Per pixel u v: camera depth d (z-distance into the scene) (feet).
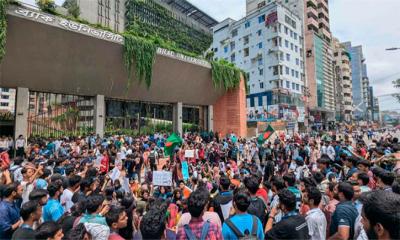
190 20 217.56
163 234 7.82
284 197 9.07
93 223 9.33
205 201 8.52
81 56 56.59
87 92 63.46
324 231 9.44
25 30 46.68
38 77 54.03
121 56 62.28
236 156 48.83
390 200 4.82
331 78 200.13
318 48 180.34
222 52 177.37
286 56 146.61
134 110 78.28
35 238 8.09
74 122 64.80
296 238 8.31
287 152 42.11
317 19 188.14
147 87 68.80
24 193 15.72
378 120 247.09
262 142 47.16
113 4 161.79
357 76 319.06
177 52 72.79
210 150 47.01
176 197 17.52
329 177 16.14
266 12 148.15
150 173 29.37
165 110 87.35
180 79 77.92
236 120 90.12
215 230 8.23
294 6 173.78
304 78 161.48
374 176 13.01
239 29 164.86
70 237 8.91
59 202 13.44
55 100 62.23
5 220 11.08
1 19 42.39
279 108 133.49
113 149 42.27
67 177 16.72
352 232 9.04
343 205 9.63
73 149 44.19
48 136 58.03
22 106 53.16
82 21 54.60
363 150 30.89
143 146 46.47
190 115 96.43
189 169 30.86
